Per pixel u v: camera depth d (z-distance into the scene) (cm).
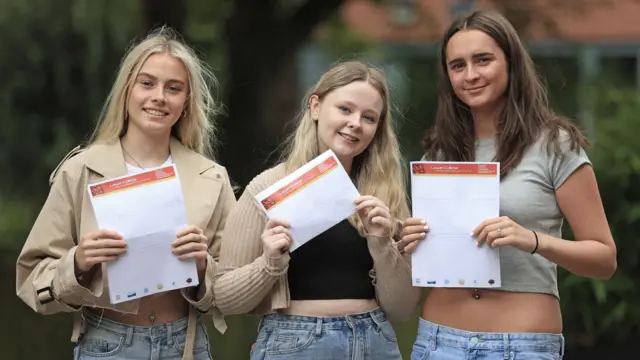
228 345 600
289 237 302
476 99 318
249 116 1079
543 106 316
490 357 306
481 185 306
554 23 1164
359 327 313
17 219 1200
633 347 548
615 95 651
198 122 345
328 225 305
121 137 333
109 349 317
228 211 342
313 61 1745
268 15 1088
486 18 318
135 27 1112
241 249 314
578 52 1281
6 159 1201
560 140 306
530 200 306
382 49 1664
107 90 1145
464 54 318
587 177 304
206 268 319
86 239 298
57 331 622
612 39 1856
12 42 1153
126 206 303
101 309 322
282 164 326
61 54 1156
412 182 311
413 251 310
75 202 318
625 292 543
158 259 306
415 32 1375
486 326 309
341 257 316
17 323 627
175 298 329
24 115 1182
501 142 314
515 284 308
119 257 302
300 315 311
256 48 1086
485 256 305
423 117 1270
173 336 324
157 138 332
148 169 319
